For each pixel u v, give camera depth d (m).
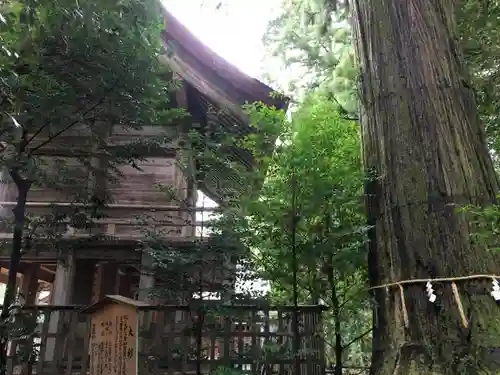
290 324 3.59
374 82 3.64
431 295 2.66
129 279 8.12
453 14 3.87
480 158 3.17
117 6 3.55
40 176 3.85
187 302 3.64
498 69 5.41
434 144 3.13
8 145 3.95
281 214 3.26
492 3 5.34
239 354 3.54
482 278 2.69
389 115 3.40
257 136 3.62
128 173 7.34
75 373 4.27
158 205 7.06
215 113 5.57
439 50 3.49
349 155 3.59
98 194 4.49
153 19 4.28
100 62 3.71
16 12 3.01
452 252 2.81
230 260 3.49
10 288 3.51
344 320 3.51
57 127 3.93
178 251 3.58
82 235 6.31
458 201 2.92
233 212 3.52
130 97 3.88
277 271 3.40
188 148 4.35
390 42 3.64
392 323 2.93
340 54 7.38
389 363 2.80
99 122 4.55
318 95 5.33
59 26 3.47
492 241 2.78
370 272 3.28
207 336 3.66
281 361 3.47
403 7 3.71
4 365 3.38
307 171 3.21
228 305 3.46
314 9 7.51
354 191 3.31
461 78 3.46
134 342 3.38
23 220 3.73
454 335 2.61
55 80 3.60
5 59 3.10
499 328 2.55
